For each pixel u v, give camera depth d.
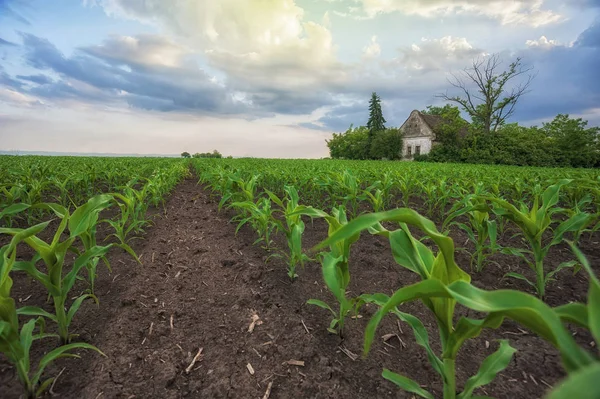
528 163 36.34
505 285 3.18
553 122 46.53
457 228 5.06
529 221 2.61
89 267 2.79
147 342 2.23
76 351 2.11
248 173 8.82
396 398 1.80
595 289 0.78
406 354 2.19
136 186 8.32
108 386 1.81
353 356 2.13
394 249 1.52
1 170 6.79
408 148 48.12
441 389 1.87
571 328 2.49
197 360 2.09
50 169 7.75
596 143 39.06
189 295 2.91
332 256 2.08
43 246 1.87
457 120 49.56
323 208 6.24
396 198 7.55
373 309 2.71
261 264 3.55
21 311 1.89
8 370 1.93
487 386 1.89
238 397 1.79
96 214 2.68
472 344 2.30
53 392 1.77
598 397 0.50
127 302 2.67
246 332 2.37
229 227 5.01
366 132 60.19
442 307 1.34
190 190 9.22
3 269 1.49
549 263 3.73
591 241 4.57
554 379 1.96
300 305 2.76
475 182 7.02
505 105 38.56
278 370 1.99
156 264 3.52
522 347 2.25
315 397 1.80
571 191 5.13
